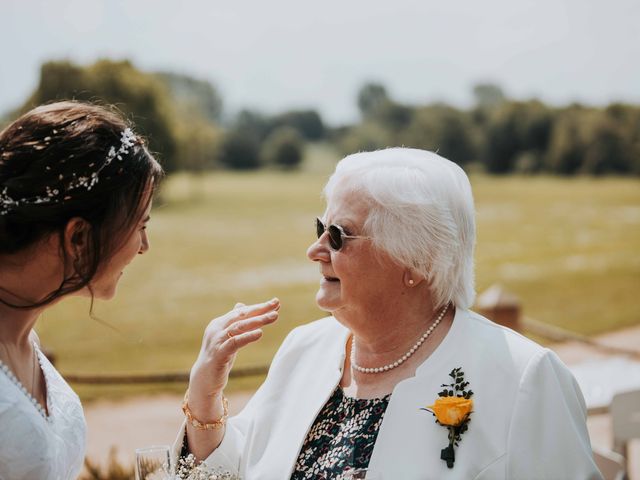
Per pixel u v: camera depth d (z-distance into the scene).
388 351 2.12
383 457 1.96
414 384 2.02
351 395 2.13
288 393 2.28
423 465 1.92
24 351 1.77
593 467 1.89
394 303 2.07
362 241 2.02
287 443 2.14
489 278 16.88
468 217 2.09
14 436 1.59
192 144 48.75
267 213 33.69
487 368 1.99
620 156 47.88
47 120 1.65
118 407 8.02
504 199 36.00
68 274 1.66
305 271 19.59
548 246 22.12
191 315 14.45
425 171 2.04
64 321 13.56
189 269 19.92
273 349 10.93
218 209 35.00
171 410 7.93
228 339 2.11
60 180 1.59
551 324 12.31
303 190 46.72
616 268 18.00
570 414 1.93
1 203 1.59
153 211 33.25
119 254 1.71
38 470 1.62
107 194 1.63
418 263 2.02
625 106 48.22
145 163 1.72
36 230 1.61
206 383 2.13
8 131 1.66
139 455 1.84
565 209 31.81
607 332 11.64
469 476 1.88
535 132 52.47
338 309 2.11
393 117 72.62
